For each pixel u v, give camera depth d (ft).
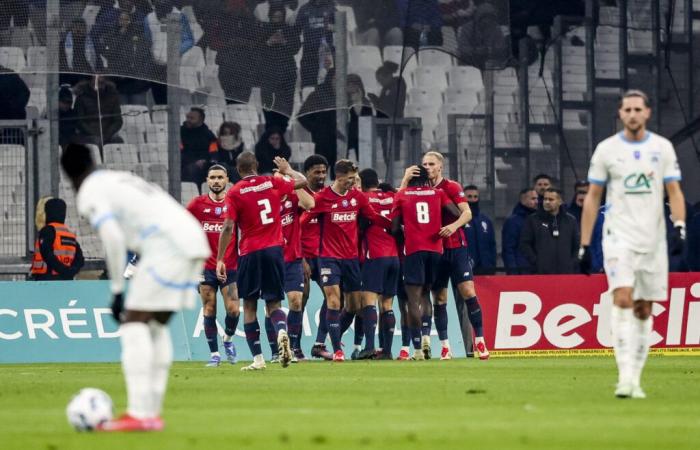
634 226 106.32
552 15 264.72
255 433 77.00
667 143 107.34
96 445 69.82
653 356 213.66
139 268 80.53
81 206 79.92
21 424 85.15
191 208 183.01
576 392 115.14
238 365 184.65
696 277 221.05
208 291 183.62
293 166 257.96
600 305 217.97
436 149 256.11
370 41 228.43
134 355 78.74
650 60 269.85
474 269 225.35
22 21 211.61
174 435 75.66
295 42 223.92
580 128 265.13
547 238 220.23
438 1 229.66
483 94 258.78
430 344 211.41
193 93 254.88
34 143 225.97
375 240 200.13
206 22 220.02
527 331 215.31
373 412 93.66
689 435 76.33
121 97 260.01
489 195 256.32
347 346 213.66
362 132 242.99
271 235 160.15
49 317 207.92
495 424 83.20
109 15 214.90
